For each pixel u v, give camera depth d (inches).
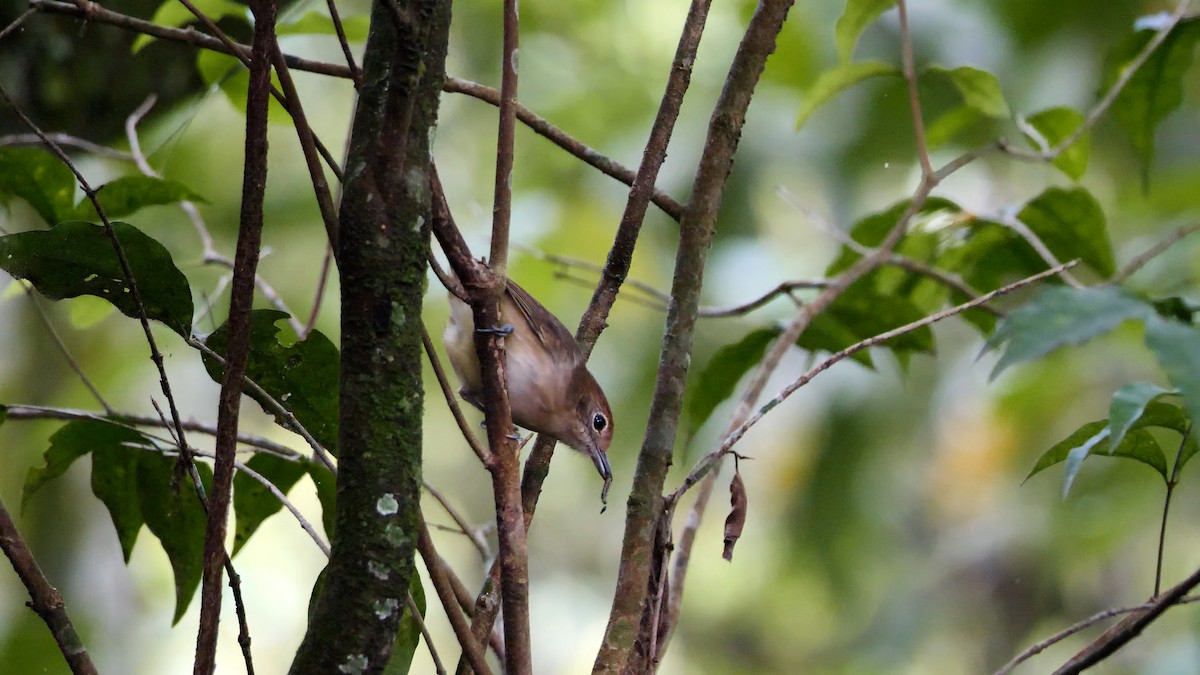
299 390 180.5
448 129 567.2
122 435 205.3
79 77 325.7
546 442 184.1
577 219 547.2
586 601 632.4
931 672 567.8
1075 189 292.7
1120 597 540.7
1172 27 284.8
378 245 127.4
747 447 564.1
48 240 160.6
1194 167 516.4
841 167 521.7
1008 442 544.7
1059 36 495.8
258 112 138.0
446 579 145.5
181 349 520.4
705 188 188.9
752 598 613.3
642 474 174.4
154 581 546.3
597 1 578.2
